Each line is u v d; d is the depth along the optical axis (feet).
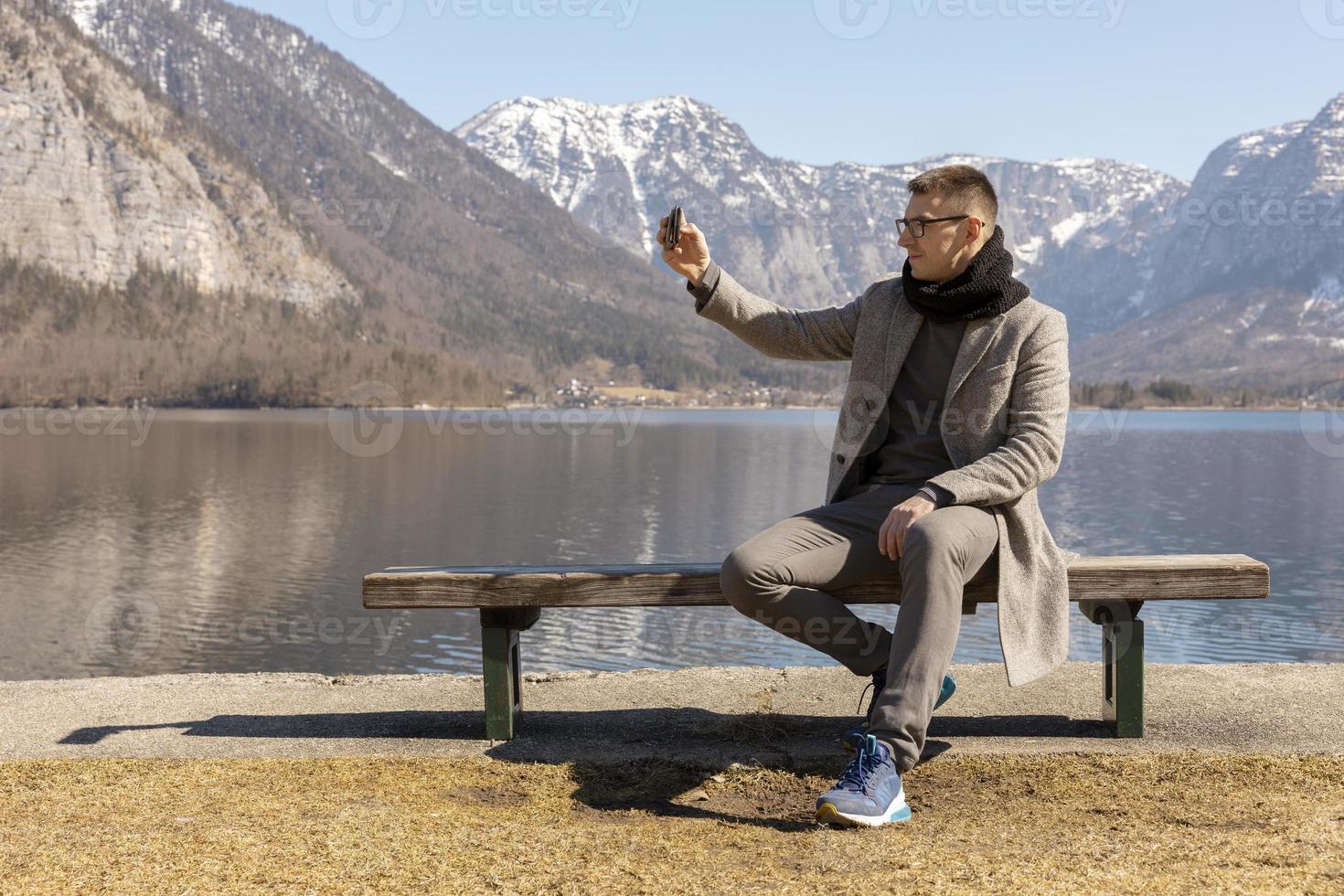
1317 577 99.50
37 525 140.46
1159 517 153.48
